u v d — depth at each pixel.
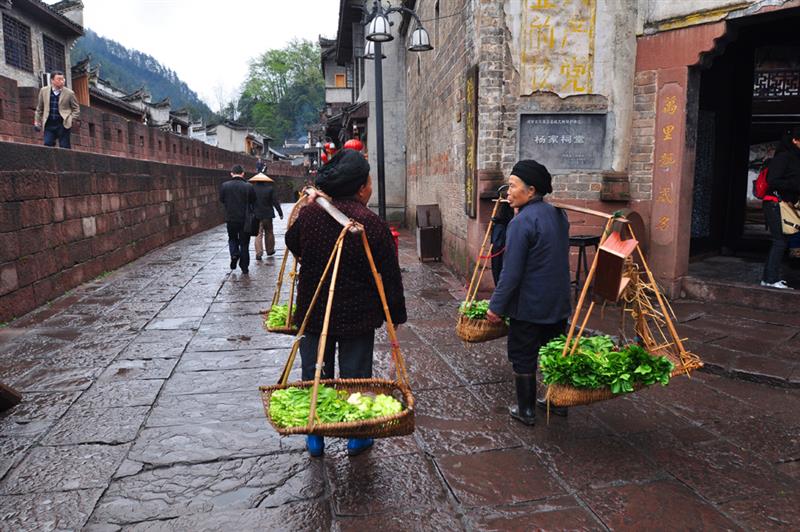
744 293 6.22
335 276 2.69
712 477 3.04
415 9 13.80
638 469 3.12
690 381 4.41
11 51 21.05
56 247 7.43
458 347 5.33
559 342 3.48
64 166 7.68
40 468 3.12
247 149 63.88
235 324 6.16
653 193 6.64
